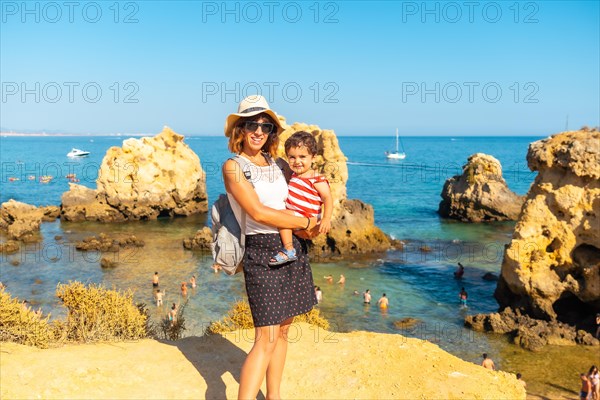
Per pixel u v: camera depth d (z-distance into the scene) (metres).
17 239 47.56
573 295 26.20
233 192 4.45
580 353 22.84
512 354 22.94
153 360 6.16
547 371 21.20
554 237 26.19
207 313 28.33
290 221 4.55
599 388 18.34
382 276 36.75
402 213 68.50
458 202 62.78
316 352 6.74
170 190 61.44
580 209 25.94
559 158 26.64
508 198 61.22
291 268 4.80
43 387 5.17
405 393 5.82
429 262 40.72
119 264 38.69
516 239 26.94
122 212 59.50
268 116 4.78
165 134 62.94
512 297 28.56
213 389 5.62
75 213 57.97
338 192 45.47
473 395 5.95
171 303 30.00
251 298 4.71
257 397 5.52
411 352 6.90
